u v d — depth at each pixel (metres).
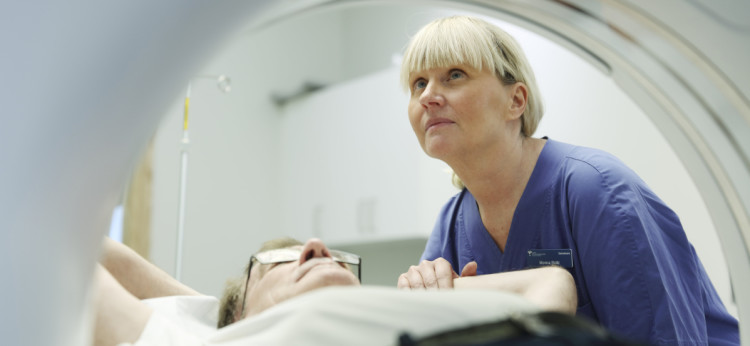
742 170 1.07
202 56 0.66
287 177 4.32
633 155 2.75
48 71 0.56
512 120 1.58
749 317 1.17
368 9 4.61
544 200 1.53
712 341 1.54
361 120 4.04
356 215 4.00
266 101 4.32
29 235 0.58
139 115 0.63
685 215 2.58
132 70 0.60
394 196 3.83
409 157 3.79
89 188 0.61
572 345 0.71
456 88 1.50
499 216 1.62
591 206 1.43
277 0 0.71
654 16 0.96
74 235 0.61
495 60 1.52
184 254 3.64
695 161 1.15
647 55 1.05
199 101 3.84
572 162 1.53
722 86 0.99
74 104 0.58
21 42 0.55
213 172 3.88
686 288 1.45
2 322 0.57
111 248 1.56
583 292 1.48
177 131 3.71
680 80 1.05
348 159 4.08
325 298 0.87
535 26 1.12
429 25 1.58
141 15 0.58
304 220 4.22
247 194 4.09
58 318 0.60
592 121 2.91
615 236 1.38
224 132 3.98
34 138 0.57
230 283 1.49
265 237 4.18
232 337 1.06
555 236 1.52
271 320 0.99
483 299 0.88
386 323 0.84
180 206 2.25
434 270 1.37
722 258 2.50
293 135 4.36
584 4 1.01
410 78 1.57
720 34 0.93
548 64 3.12
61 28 0.56
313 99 4.32
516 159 1.57
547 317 0.77
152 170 3.54
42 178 0.58
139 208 3.40
